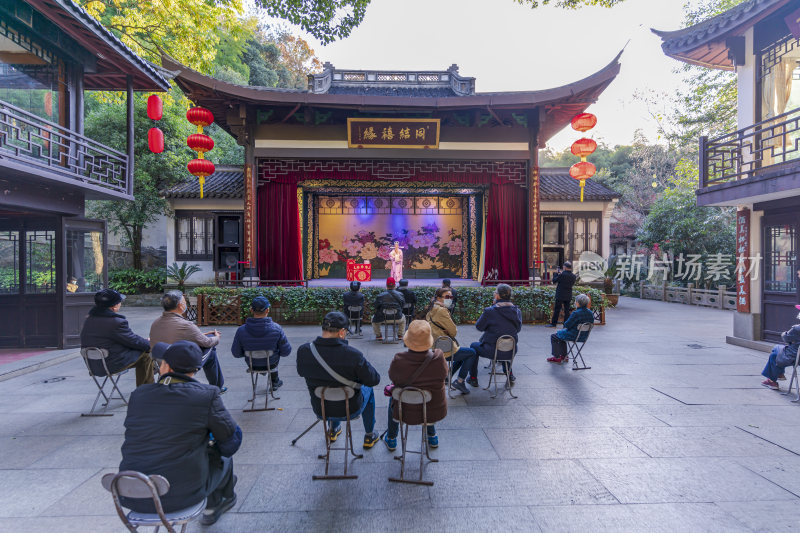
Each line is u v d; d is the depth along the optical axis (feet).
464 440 11.50
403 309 26.43
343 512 8.18
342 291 31.27
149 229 54.80
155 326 12.44
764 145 22.91
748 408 13.91
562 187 50.26
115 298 13.75
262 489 9.02
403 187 37.58
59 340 22.26
